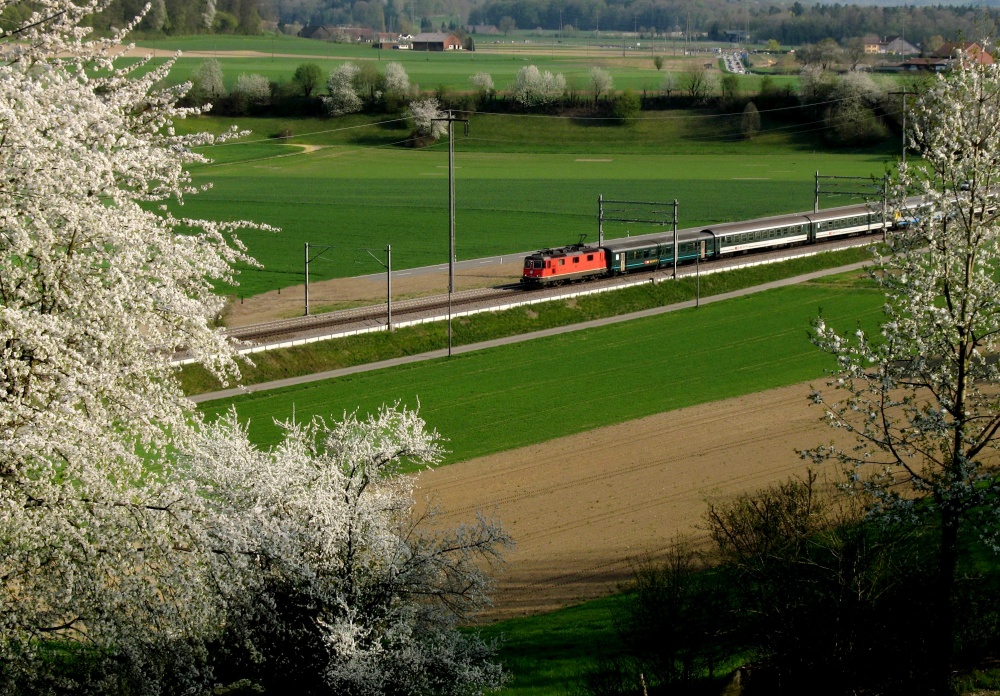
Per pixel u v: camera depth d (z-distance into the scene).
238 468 32.19
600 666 38.12
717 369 93.25
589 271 124.69
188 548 28.88
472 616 35.28
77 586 26.92
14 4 28.36
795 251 145.00
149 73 30.00
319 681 30.75
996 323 37.78
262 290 120.00
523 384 88.19
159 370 29.80
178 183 30.86
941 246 37.97
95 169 26.84
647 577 39.44
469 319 104.44
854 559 34.19
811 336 39.88
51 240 27.23
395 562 32.28
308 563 30.83
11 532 26.36
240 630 29.45
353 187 198.12
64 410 25.64
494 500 63.62
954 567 37.50
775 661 33.28
